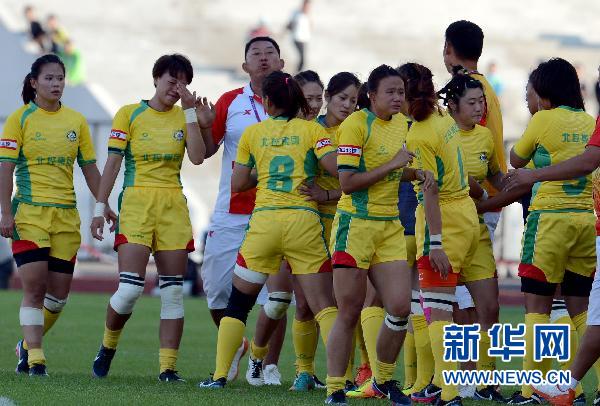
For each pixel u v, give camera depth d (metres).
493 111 31.83
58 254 32.28
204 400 25.70
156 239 31.42
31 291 31.69
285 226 27.64
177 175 31.88
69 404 24.59
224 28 132.88
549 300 28.58
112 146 31.39
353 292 25.73
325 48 129.00
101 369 32.25
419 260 27.45
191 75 31.56
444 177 27.11
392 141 26.02
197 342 45.50
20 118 31.72
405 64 27.30
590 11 140.88
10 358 38.38
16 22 115.38
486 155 30.00
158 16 133.50
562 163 26.19
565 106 28.47
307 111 28.48
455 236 27.27
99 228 31.38
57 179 32.06
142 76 119.88
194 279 71.94
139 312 58.00
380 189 25.78
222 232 33.75
